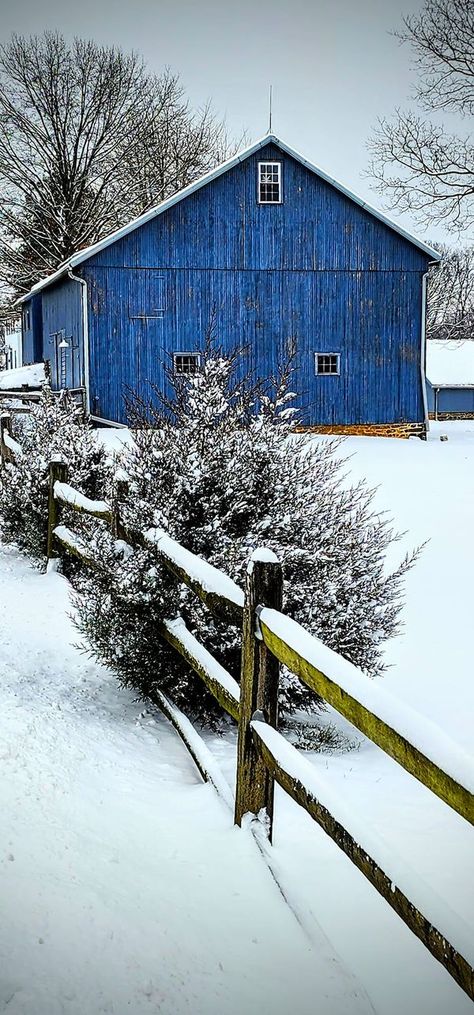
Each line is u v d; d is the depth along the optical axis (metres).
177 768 4.23
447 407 50.72
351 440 24.73
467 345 54.03
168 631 4.72
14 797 3.37
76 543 7.41
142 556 4.91
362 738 5.39
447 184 28.62
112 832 3.27
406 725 2.24
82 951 2.46
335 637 5.23
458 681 6.84
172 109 48.00
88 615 5.24
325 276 26.30
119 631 4.94
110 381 25.34
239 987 2.45
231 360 5.80
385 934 2.85
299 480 5.55
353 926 2.88
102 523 6.00
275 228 25.89
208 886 2.97
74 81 44.72
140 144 46.50
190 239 25.53
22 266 44.69
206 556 5.10
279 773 3.02
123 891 2.83
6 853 2.91
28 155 44.53
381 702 2.38
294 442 5.96
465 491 15.98
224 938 2.67
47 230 44.56
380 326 26.81
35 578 8.39
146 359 25.55
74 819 3.30
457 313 72.38
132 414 7.04
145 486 5.32
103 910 2.68
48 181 44.62
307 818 3.77
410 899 2.16
